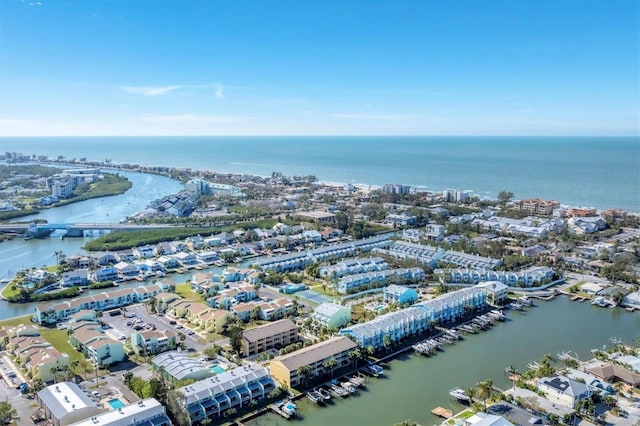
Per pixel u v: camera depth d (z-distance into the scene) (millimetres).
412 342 169875
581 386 130375
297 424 122938
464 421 120312
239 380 132500
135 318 189875
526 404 127188
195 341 169750
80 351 159875
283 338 167625
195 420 122000
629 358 153875
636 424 120250
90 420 110500
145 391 126375
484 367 153000
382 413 127438
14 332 166000
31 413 124250
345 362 152000
